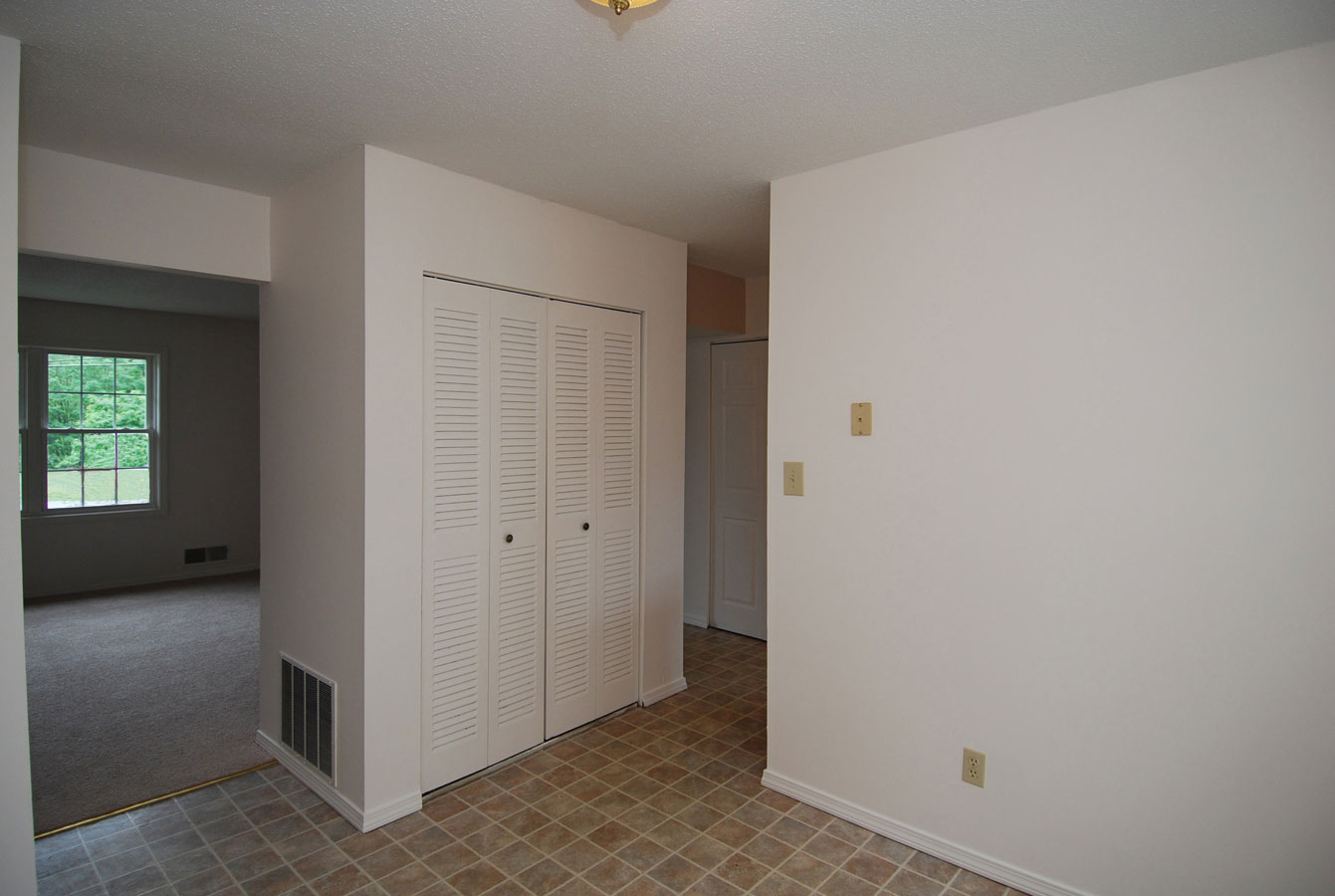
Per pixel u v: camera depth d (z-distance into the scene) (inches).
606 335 123.2
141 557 230.7
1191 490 70.3
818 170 96.1
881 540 90.7
